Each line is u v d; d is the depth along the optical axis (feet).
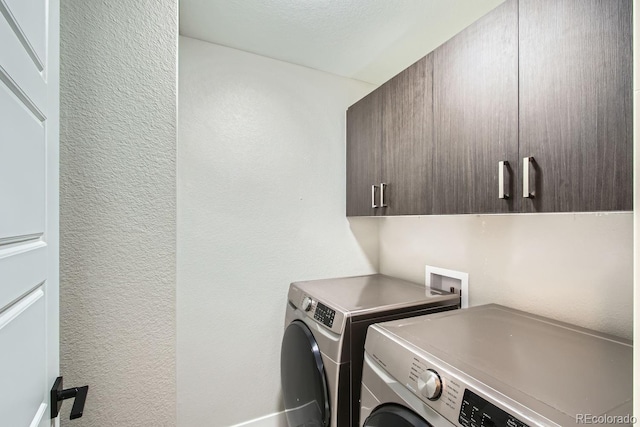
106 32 2.47
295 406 5.00
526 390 2.28
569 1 2.70
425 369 2.75
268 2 4.56
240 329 5.94
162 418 2.66
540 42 2.92
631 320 3.34
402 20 4.98
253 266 6.07
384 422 3.05
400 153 5.01
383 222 7.41
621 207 2.35
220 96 5.73
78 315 2.36
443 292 5.41
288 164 6.41
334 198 6.95
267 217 6.20
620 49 2.36
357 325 4.06
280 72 6.32
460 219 5.43
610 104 2.41
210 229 5.67
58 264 2.12
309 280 6.58
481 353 2.94
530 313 4.29
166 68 2.70
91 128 2.40
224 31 5.31
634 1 1.61
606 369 2.64
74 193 2.35
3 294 1.37
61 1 2.31
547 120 2.86
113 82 2.49
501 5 3.30
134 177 2.57
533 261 4.30
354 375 3.97
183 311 5.45
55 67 2.08
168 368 2.70
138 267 2.58
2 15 1.36
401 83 4.99
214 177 5.69
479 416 2.22
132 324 2.56
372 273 7.43
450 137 3.97
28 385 1.62
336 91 6.97
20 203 1.55
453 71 3.93
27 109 1.63
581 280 3.77
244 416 5.96
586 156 2.56
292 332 5.24
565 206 2.71
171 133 2.72
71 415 1.91
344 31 5.30
